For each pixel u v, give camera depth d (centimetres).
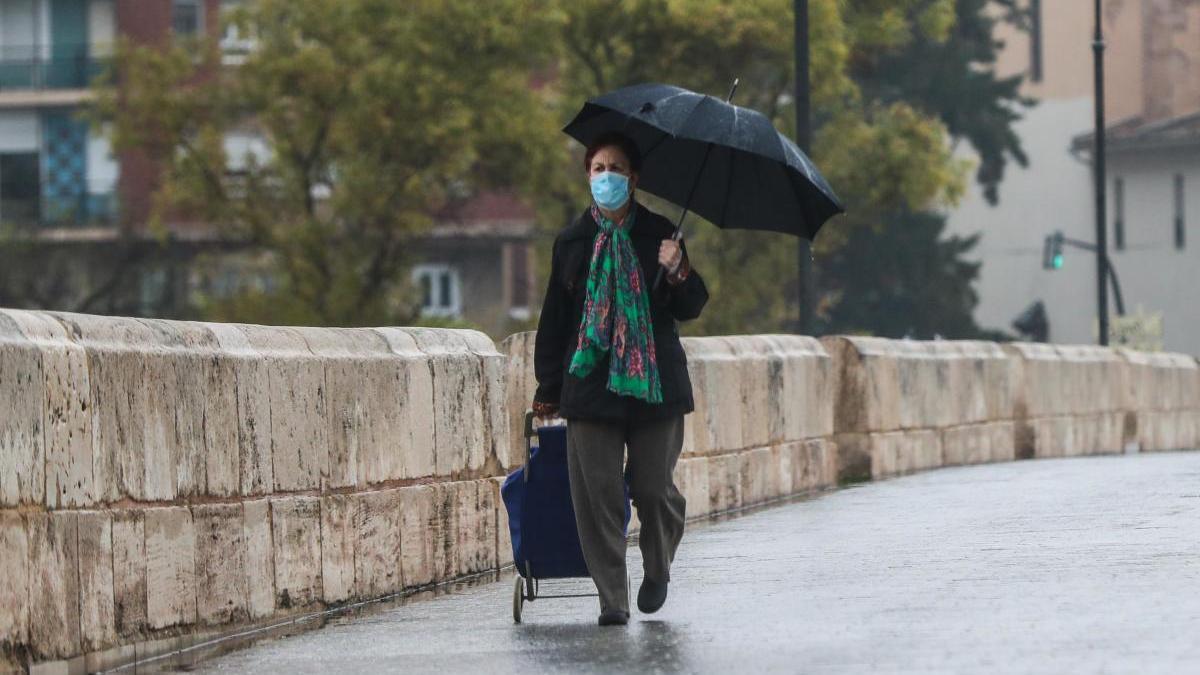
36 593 1797
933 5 12188
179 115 10769
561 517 2205
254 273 11275
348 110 10544
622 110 2066
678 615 2170
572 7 11031
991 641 1786
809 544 3048
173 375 2114
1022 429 6328
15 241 13162
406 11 10750
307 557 2403
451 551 2841
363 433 2581
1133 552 2608
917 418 5366
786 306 12469
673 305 2098
